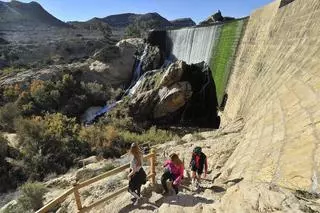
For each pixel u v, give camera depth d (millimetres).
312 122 8336
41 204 14766
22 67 63188
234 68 28016
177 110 36312
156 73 42344
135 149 8672
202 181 11219
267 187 6871
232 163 11562
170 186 9992
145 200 9242
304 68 11742
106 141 29203
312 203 5730
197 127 34594
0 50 76250
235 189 7414
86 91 46562
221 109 28797
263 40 21328
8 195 20000
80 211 8383
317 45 11727
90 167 19359
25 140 27297
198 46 41750
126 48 58312
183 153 15992
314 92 9586
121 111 38562
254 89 18359
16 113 35750
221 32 34438
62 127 30016
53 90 43125
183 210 7637
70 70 51531
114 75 54906
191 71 37562
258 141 10859
